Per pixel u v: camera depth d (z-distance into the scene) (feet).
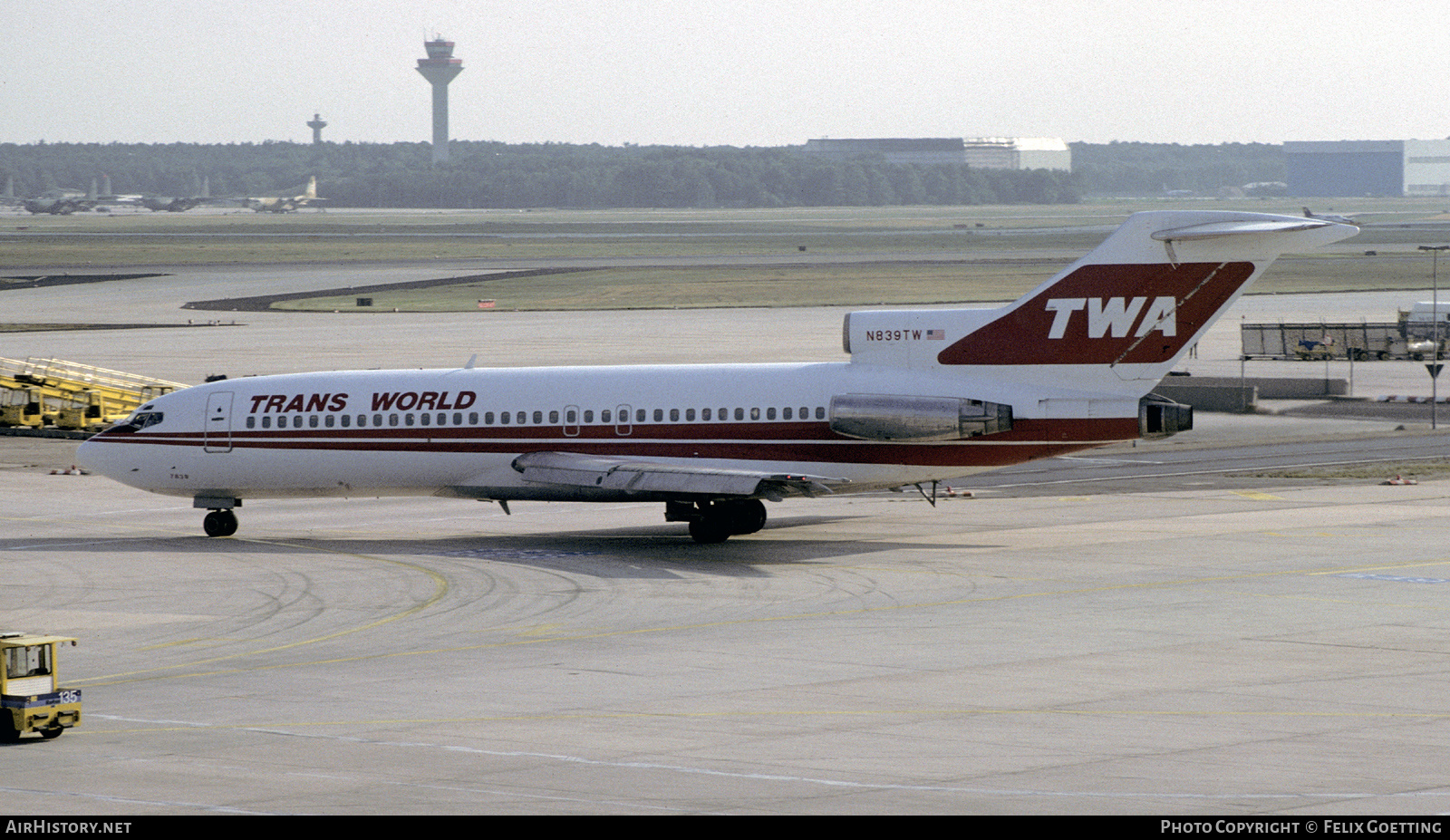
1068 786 234.17
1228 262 496.23
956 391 518.37
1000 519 591.37
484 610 412.36
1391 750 255.09
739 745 263.29
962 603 410.52
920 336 525.75
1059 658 337.11
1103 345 509.35
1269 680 312.50
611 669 332.80
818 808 222.69
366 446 559.79
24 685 271.69
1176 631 367.04
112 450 577.02
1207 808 220.23
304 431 563.48
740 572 472.03
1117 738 265.54
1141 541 523.29
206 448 569.23
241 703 303.07
